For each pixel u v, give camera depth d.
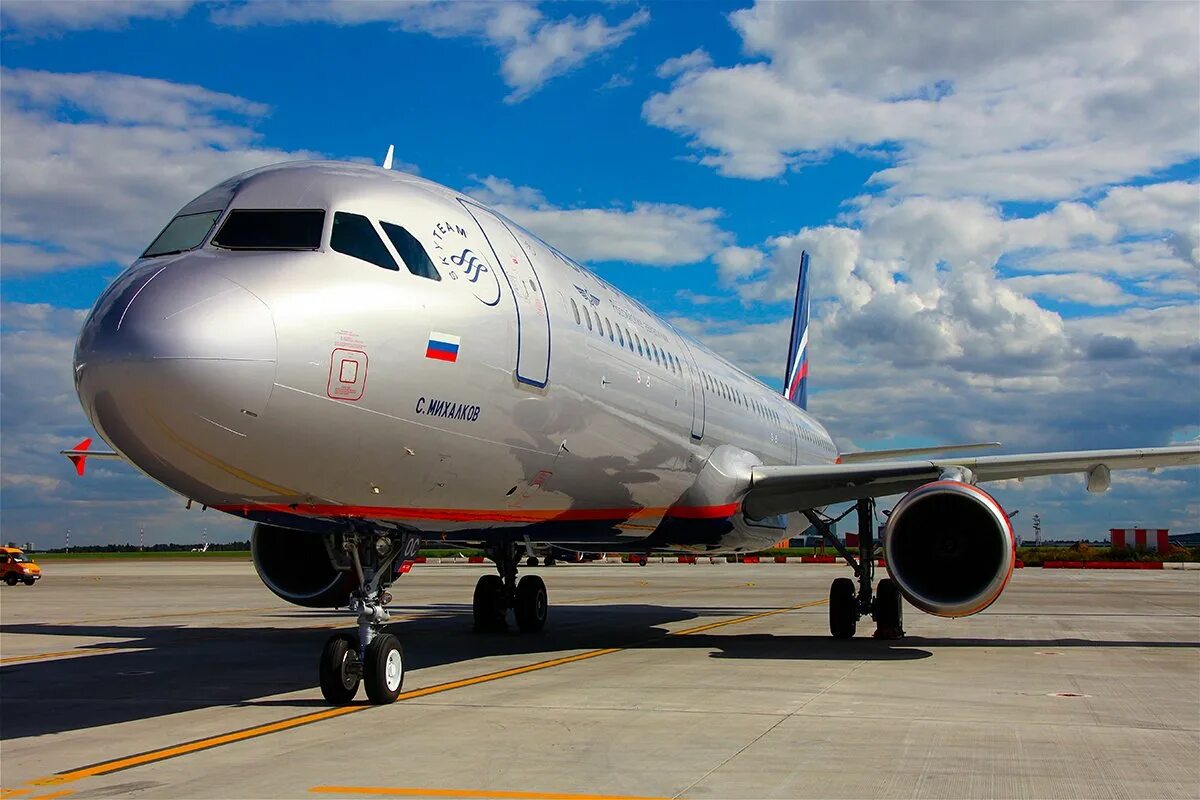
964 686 9.36
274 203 7.98
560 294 10.45
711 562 70.25
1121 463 13.29
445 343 8.16
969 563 11.97
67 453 13.76
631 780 5.65
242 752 6.53
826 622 17.69
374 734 7.04
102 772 6.04
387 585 9.94
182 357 6.53
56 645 14.51
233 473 7.14
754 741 6.72
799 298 27.94
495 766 6.01
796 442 20.72
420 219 8.62
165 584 38.09
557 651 12.76
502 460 9.32
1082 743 6.66
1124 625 17.02
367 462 7.74
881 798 5.29
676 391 13.05
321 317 7.23
